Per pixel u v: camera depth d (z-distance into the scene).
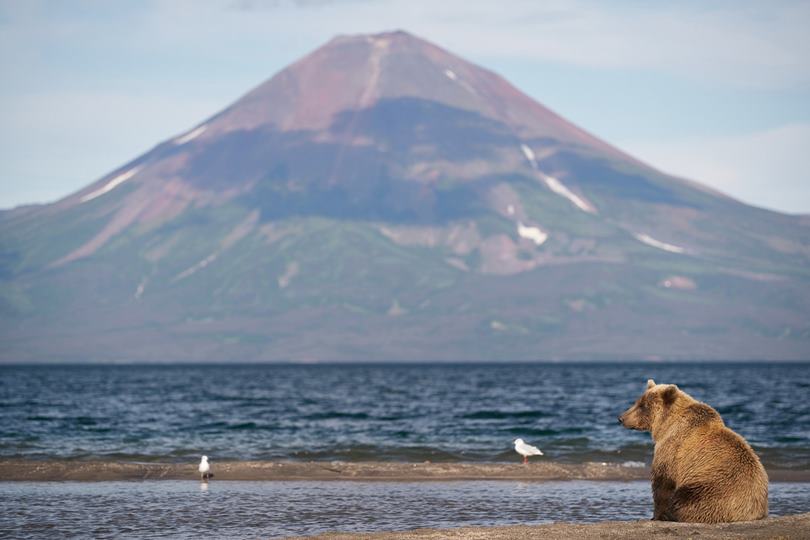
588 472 127.88
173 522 91.56
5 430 194.38
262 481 121.38
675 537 69.81
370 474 126.19
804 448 151.62
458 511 98.06
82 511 97.50
